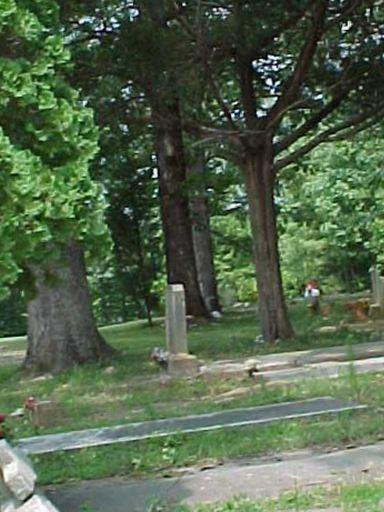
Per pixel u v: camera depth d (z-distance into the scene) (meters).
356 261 41.81
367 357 14.44
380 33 18.23
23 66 6.05
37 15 6.46
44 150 6.05
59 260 6.69
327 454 7.88
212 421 9.68
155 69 15.80
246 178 18.58
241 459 8.01
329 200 36.44
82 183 5.96
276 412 9.95
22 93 5.92
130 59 15.51
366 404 10.12
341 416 9.48
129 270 29.45
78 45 15.50
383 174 34.19
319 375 12.95
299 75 17.58
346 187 35.81
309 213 42.16
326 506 6.20
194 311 27.17
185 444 8.66
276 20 17.25
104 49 15.42
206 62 16.77
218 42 17.02
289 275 43.59
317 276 43.34
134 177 27.64
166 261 27.67
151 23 15.50
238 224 41.03
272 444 8.35
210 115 20.94
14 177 5.64
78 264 16.44
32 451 8.70
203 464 7.91
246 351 16.86
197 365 13.91
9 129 6.05
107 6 15.30
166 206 27.00
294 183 40.12
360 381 11.83
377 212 35.66
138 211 28.39
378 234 36.06
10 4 5.98
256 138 18.19
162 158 26.22
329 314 25.95
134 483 7.39
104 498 6.95
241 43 16.95
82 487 7.37
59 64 6.29
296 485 6.83
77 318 16.38
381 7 17.88
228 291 44.06
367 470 7.19
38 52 6.19
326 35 18.42
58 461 8.29
